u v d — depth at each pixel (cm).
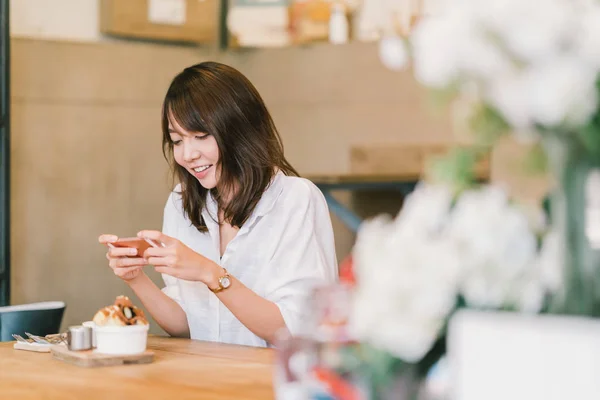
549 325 88
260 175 253
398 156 515
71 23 487
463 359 93
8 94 409
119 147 502
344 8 534
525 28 92
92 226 495
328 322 103
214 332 258
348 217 488
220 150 248
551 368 87
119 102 502
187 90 245
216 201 263
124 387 159
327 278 254
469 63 96
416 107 514
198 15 521
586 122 95
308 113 539
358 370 100
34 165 475
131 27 499
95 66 493
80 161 490
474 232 95
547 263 97
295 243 254
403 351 96
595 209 99
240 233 256
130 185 506
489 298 96
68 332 195
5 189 411
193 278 223
